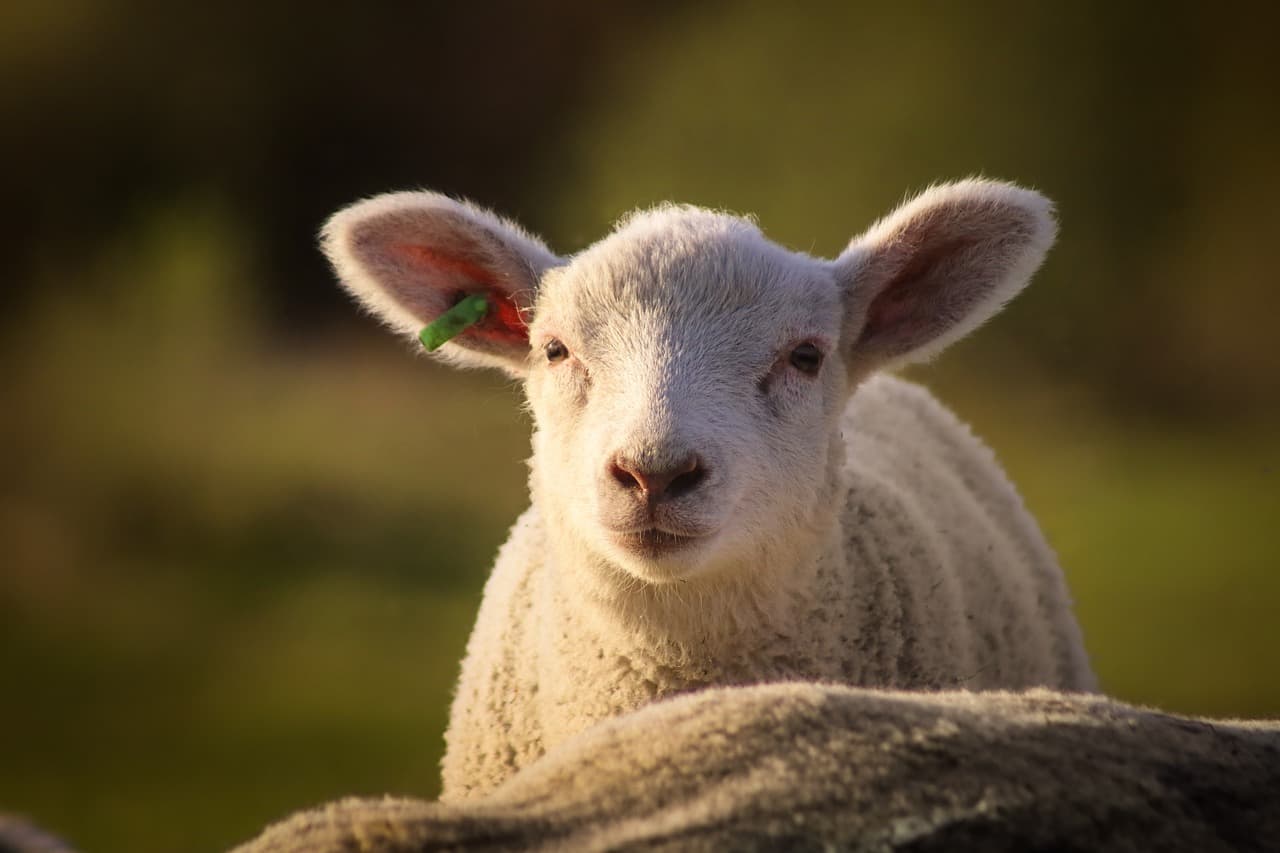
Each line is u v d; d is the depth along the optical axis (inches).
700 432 415.2
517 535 542.3
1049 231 470.0
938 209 473.1
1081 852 236.7
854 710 265.4
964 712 271.1
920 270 493.0
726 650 444.5
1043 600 597.6
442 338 485.1
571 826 251.4
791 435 441.4
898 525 490.0
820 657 452.1
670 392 424.5
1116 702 297.7
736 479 418.9
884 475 522.9
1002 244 475.5
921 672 469.4
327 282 2351.1
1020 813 241.0
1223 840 243.3
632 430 410.9
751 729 262.8
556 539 456.1
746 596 439.8
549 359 461.4
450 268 500.7
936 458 581.3
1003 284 478.6
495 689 487.8
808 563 447.8
